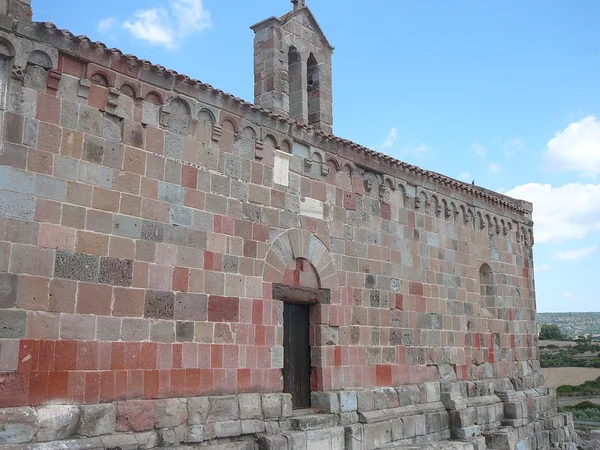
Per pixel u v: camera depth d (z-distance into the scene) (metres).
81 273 10.98
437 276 20.27
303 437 13.78
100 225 11.39
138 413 11.37
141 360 11.69
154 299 12.08
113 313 11.37
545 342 148.75
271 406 13.83
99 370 11.01
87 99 11.47
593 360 97.06
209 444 12.45
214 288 13.23
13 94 10.49
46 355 10.34
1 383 9.76
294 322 15.70
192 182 13.12
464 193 22.14
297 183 15.73
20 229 10.28
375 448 15.82
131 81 12.19
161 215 12.45
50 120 10.89
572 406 49.16
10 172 10.28
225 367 13.16
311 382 15.79
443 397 19.28
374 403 16.73
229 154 14.01
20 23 10.60
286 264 15.09
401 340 18.34
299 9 18.06
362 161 17.81
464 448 17.09
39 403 10.16
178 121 13.02
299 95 17.89
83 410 10.61
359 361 16.78
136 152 12.16
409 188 19.67
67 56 11.26
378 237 18.12
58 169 10.90
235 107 14.20
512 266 24.70
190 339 12.59
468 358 21.08
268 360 14.12
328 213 16.55
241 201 14.13
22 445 9.67
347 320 16.66
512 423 21.22
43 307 10.40
